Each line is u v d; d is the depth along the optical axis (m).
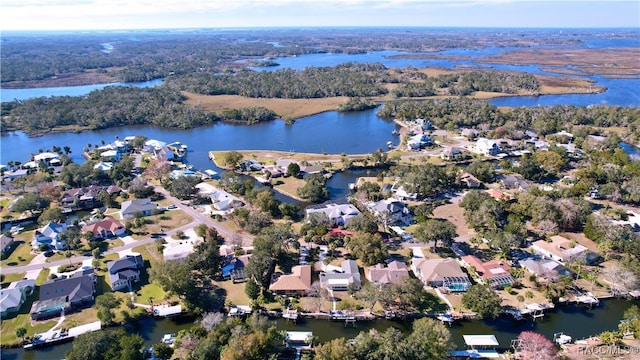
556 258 110.75
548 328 89.56
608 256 112.56
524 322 91.44
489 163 176.00
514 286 101.19
